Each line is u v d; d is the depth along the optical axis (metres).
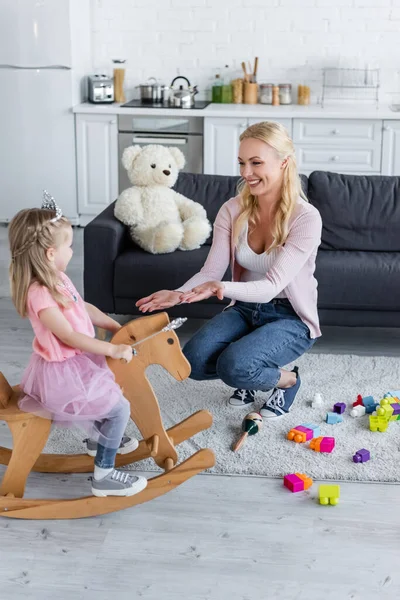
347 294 3.67
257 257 3.00
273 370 3.00
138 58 6.19
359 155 5.67
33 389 2.46
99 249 3.76
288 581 2.21
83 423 2.44
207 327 3.07
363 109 5.79
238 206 3.06
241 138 2.89
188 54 6.15
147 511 2.53
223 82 6.15
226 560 2.30
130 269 3.75
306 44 6.05
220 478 2.72
